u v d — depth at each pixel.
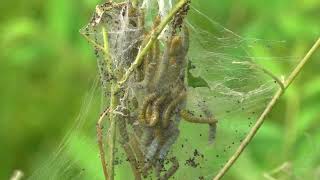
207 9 0.76
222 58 0.57
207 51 0.56
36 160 0.82
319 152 0.67
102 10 0.50
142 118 0.49
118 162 0.51
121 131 0.50
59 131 0.84
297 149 0.69
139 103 0.49
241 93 0.57
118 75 0.49
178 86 0.49
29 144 0.84
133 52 0.50
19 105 0.87
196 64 0.53
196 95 0.51
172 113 0.49
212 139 0.51
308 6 0.75
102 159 0.49
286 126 0.70
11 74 0.85
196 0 0.65
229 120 0.59
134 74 0.49
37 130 0.84
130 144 0.50
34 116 0.85
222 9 0.76
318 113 0.71
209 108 0.53
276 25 0.75
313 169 0.65
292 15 0.74
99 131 0.49
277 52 0.74
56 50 0.80
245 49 0.62
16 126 0.85
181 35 0.49
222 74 0.56
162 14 0.49
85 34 0.52
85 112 0.63
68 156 0.63
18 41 0.82
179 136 0.52
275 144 0.69
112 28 0.50
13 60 0.82
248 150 0.69
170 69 0.49
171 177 0.54
